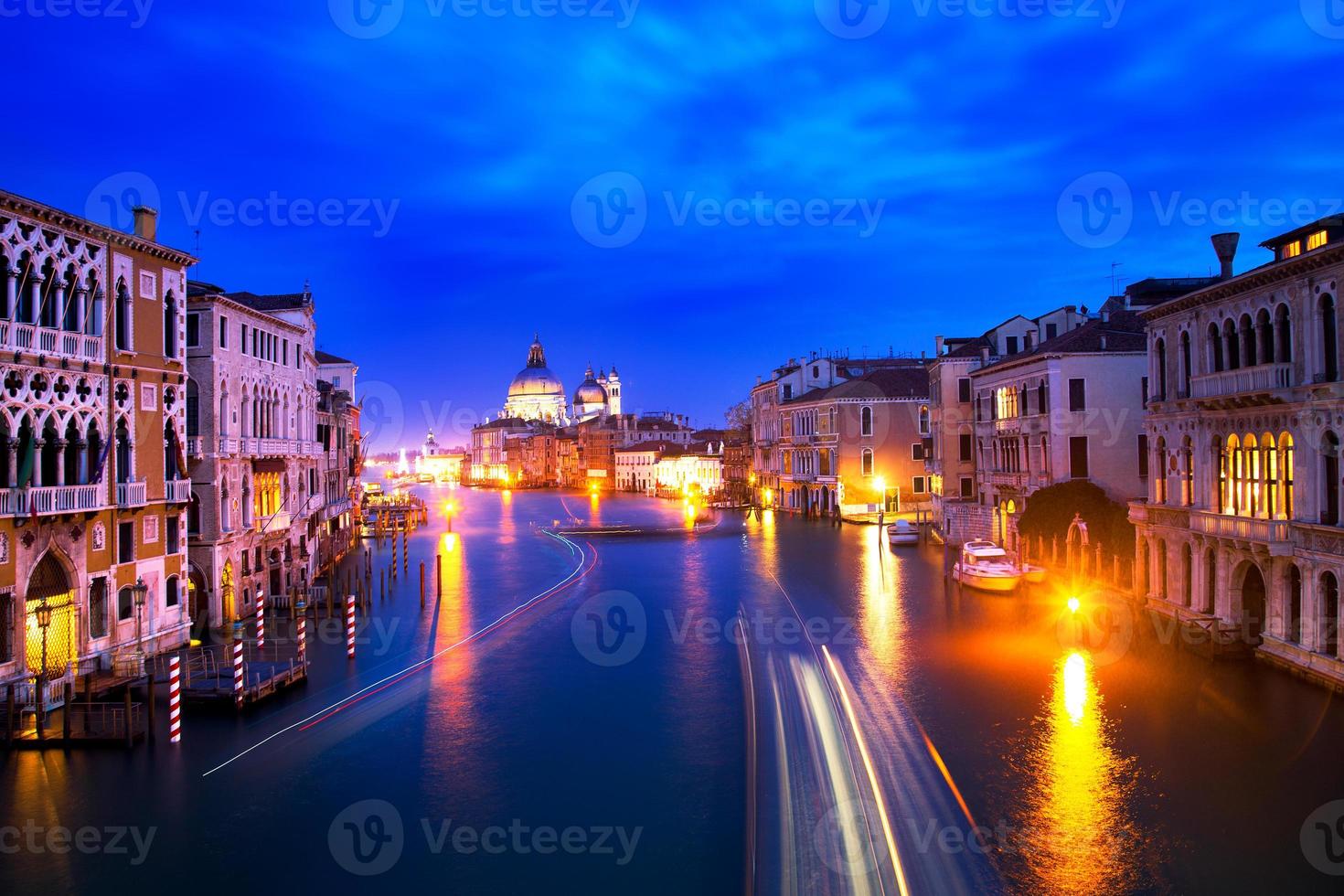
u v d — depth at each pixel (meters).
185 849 15.95
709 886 14.28
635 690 25.31
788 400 92.00
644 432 180.75
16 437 23.64
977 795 17.16
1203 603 27.67
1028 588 38.97
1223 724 20.33
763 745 20.25
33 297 24.45
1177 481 29.84
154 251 29.03
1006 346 55.81
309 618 36.75
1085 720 21.09
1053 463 41.50
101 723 22.38
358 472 71.12
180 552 30.39
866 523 73.94
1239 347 26.31
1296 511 23.38
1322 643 22.64
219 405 33.56
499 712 23.53
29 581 24.16
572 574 51.19
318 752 20.64
